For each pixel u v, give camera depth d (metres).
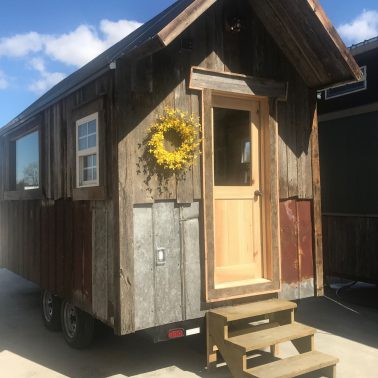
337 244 7.92
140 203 4.27
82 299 4.93
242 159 5.21
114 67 4.15
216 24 4.79
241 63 4.95
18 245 7.31
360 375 4.48
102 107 4.46
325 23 4.61
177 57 4.52
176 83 4.51
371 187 7.29
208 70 4.67
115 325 4.16
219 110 5.11
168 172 4.43
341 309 6.96
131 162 4.23
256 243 5.13
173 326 4.45
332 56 4.93
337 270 7.91
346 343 5.40
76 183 5.10
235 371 4.14
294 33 4.94
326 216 8.16
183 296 4.47
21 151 7.47
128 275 4.16
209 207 4.62
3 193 8.03
